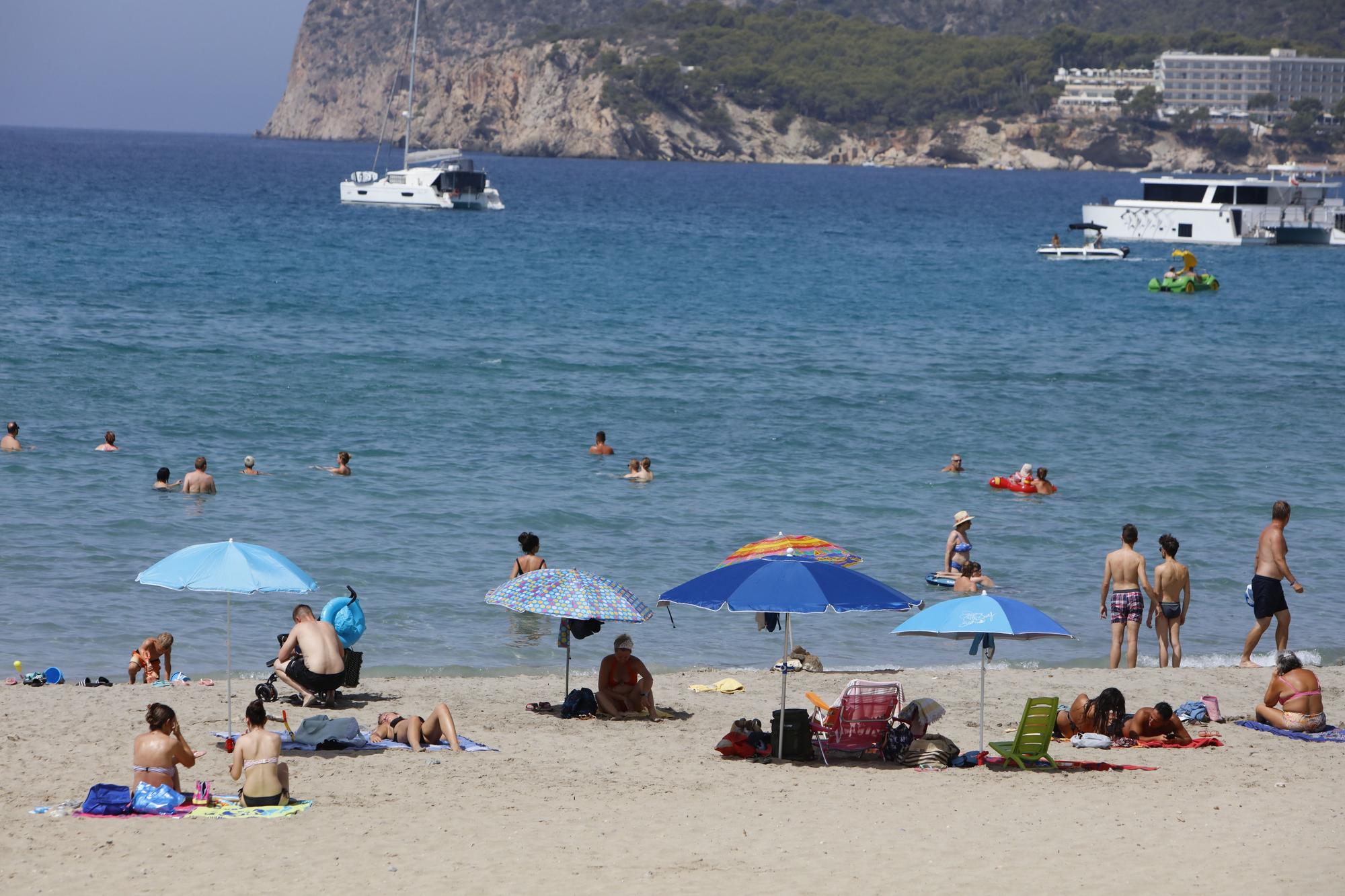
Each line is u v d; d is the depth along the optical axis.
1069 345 112.62
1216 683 38.16
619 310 127.94
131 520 53.91
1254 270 187.50
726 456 70.44
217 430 71.69
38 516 53.88
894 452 72.50
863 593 29.78
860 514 59.44
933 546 54.69
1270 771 29.58
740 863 22.83
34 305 111.81
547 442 72.31
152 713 26.36
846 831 24.77
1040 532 57.06
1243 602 48.69
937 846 23.86
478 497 60.03
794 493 62.69
